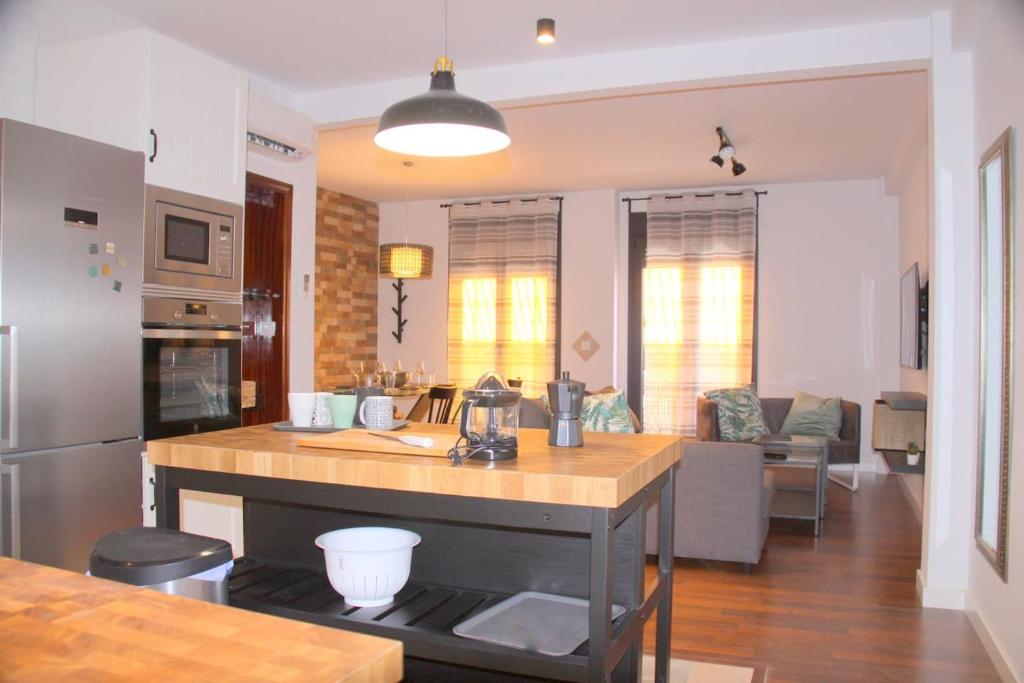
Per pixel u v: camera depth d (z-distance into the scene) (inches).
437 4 135.0
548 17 138.9
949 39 136.9
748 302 289.7
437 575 86.0
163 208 122.6
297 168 178.1
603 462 71.1
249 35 151.1
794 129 214.5
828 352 287.6
